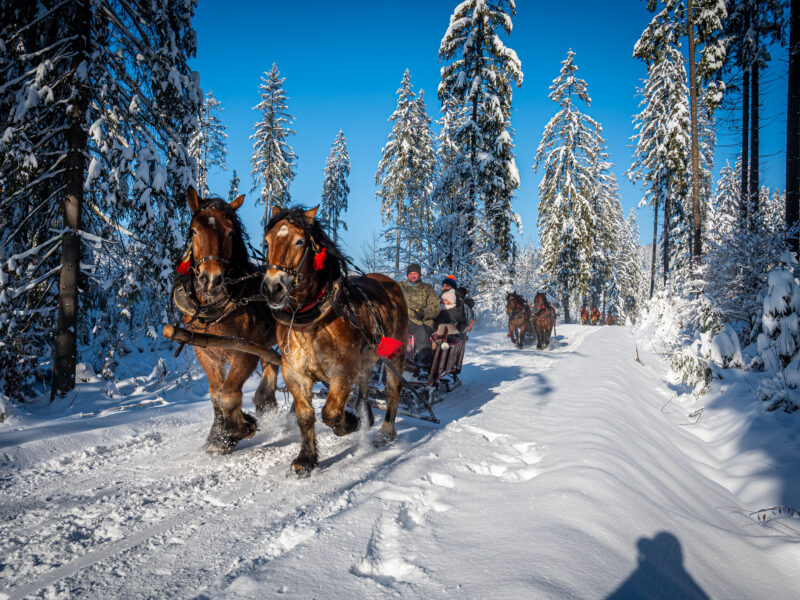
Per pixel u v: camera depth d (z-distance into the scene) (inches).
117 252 330.6
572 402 290.0
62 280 302.2
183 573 109.0
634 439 222.8
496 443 214.7
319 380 182.5
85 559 115.7
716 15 617.0
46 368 339.9
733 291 459.5
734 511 183.5
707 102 681.6
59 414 269.9
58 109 316.8
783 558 135.1
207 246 173.0
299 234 156.4
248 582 99.0
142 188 307.7
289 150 1352.1
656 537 129.2
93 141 321.7
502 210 808.9
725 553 135.4
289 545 121.6
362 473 176.9
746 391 318.7
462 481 165.9
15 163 285.7
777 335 305.0
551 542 115.0
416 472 170.9
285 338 176.6
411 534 123.6
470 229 764.0
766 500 194.1
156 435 229.0
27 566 111.9
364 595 96.4
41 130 315.9
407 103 1290.6
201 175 1149.7
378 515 133.9
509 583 97.6
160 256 325.4
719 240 501.4
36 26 311.6
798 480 199.8
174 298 203.6
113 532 130.0
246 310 199.5
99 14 320.8
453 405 301.3
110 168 322.3
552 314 649.6
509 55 792.9
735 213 516.4
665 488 176.2
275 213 164.4
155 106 329.7
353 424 197.6
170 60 324.2
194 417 263.9
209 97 1309.1
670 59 1007.6
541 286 1140.5
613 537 121.3
